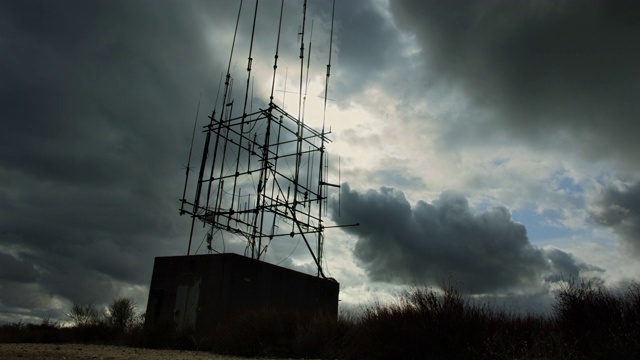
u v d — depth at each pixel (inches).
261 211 906.7
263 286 737.6
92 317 936.9
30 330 903.1
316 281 844.0
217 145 916.6
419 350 445.1
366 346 482.3
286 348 563.2
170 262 755.4
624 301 464.1
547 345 414.6
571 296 477.1
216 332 637.3
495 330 447.2
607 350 395.5
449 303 466.3
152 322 732.0
